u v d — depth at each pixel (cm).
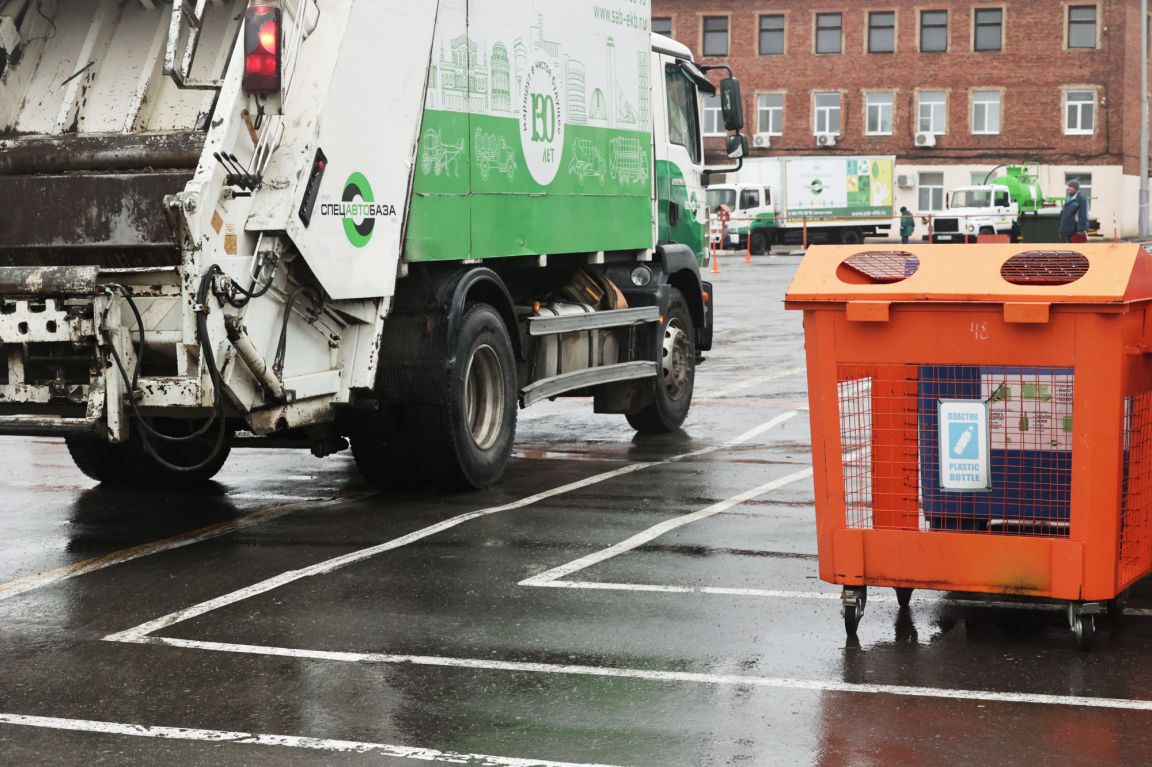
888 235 5875
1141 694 571
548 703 564
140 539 878
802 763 500
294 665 617
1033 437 636
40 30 923
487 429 1027
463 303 972
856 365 653
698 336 1373
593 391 1229
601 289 1223
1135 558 658
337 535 877
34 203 848
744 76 6681
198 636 663
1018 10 6347
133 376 818
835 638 649
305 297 866
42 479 1114
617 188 1203
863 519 659
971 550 638
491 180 1014
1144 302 638
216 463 1055
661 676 596
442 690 581
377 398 969
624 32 1217
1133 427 643
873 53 6538
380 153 894
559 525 891
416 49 920
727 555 805
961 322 633
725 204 5625
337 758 509
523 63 1054
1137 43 6419
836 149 6606
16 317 812
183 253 792
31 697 580
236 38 847
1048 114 6356
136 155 846
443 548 834
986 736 525
